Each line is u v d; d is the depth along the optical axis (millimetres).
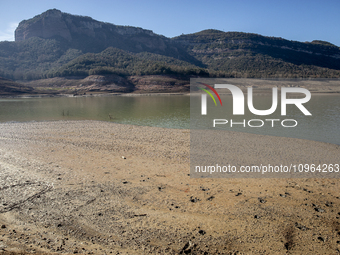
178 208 6465
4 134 16672
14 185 7859
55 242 4984
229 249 4887
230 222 5828
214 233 5383
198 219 5941
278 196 7230
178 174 8977
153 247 4895
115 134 16766
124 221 5816
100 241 5055
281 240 5199
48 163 10164
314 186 8008
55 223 5707
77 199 6902
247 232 5449
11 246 4805
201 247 4922
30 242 4961
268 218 6023
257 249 4906
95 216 6020
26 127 19766
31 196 7086
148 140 14766
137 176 8742
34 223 5703
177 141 14484
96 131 17938
